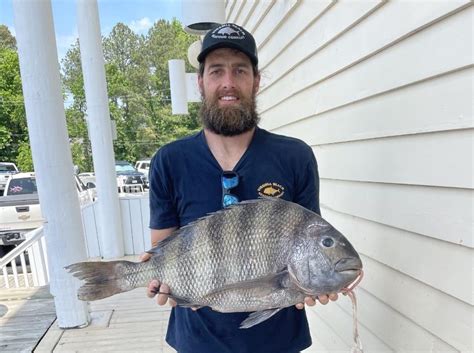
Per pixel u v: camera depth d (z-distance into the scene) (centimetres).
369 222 165
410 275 137
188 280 119
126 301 362
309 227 113
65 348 277
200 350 135
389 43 142
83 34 481
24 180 773
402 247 141
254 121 140
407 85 133
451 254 116
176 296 121
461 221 112
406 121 134
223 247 116
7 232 629
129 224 538
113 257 520
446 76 114
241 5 382
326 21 197
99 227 538
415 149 131
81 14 479
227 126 134
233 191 132
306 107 234
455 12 109
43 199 279
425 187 126
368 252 167
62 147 275
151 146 3189
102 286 125
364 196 168
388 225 150
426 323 129
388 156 148
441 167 118
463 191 111
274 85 299
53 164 272
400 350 145
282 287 111
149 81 3431
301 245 111
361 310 175
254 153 136
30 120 266
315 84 218
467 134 108
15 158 2841
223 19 394
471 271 109
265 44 314
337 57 187
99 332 300
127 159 3153
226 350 133
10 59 2853
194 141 141
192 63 440
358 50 166
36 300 367
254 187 133
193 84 548
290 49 258
